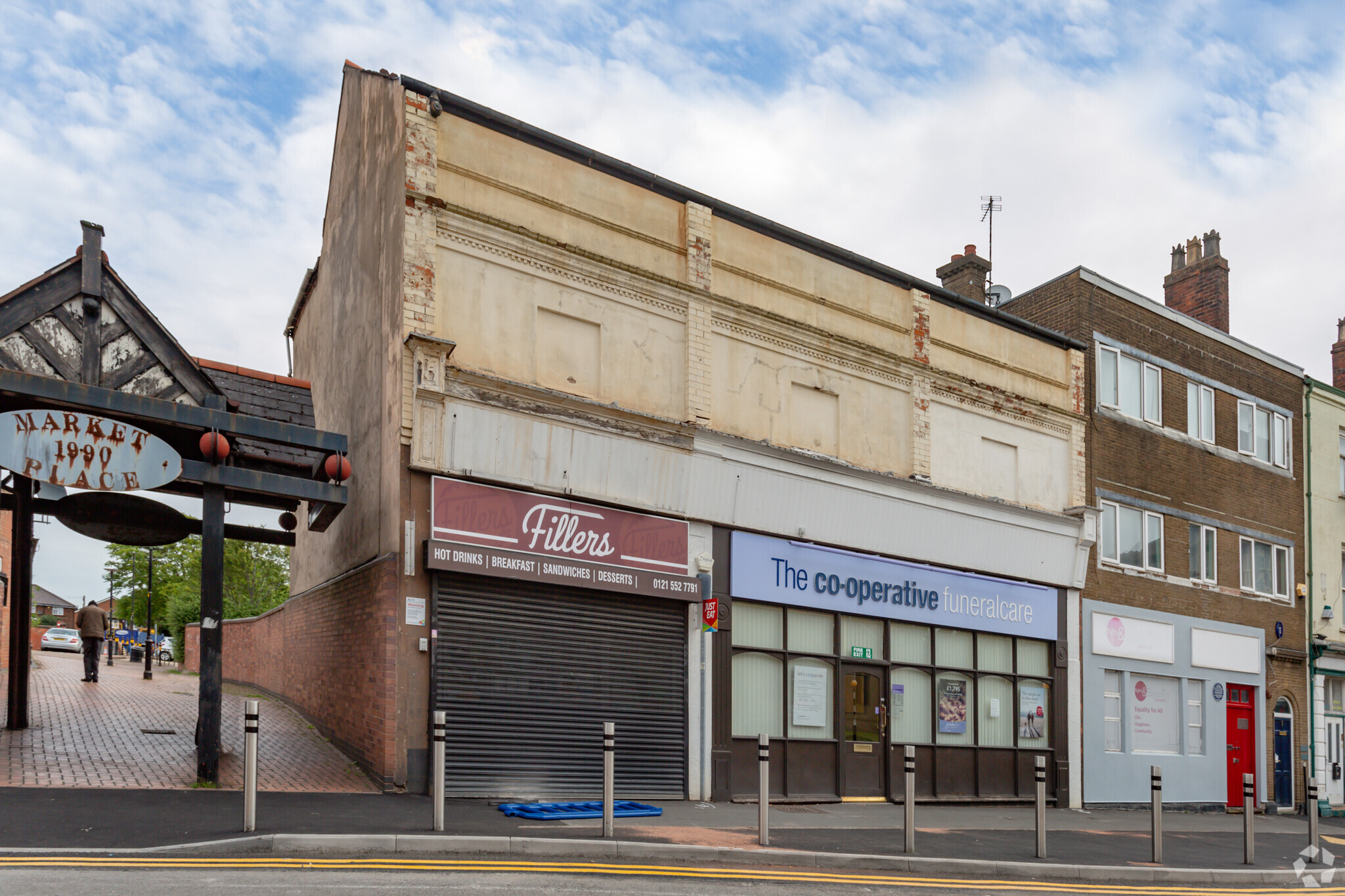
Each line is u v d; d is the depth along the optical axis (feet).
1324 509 91.35
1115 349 75.20
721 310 53.36
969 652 62.90
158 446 36.50
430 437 42.83
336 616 50.03
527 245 46.83
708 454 51.47
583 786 45.44
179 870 24.12
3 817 27.99
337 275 57.47
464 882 24.94
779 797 52.19
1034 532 66.69
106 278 38.17
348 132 55.98
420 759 40.96
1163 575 75.72
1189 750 75.41
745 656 52.85
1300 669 86.38
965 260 84.28
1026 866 34.88
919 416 61.52
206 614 37.01
